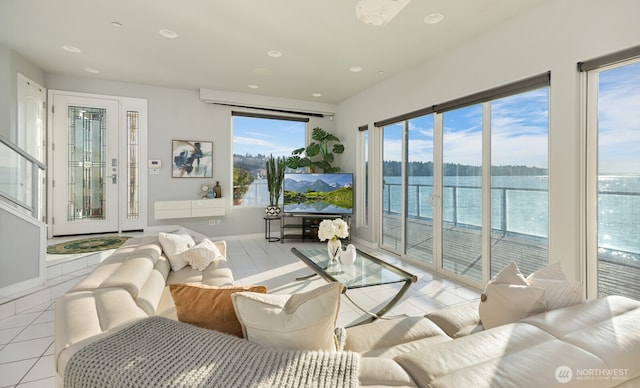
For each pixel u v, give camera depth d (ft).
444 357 3.23
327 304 3.49
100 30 10.91
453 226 12.45
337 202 18.99
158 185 17.58
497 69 10.23
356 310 9.61
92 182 16.30
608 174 7.90
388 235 16.66
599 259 8.10
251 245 18.12
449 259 12.68
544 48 8.87
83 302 4.62
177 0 9.12
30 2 9.19
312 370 2.85
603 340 3.39
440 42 11.54
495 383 2.78
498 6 9.16
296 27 10.62
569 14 8.29
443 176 12.91
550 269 5.52
